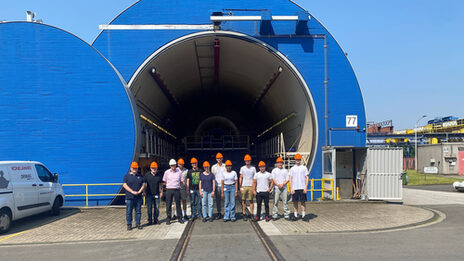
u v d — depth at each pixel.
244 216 9.04
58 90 11.72
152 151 16.91
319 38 14.33
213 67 19.56
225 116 30.67
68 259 5.72
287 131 20.64
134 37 13.77
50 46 11.74
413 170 51.59
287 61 14.22
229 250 6.08
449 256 5.56
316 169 14.09
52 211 10.09
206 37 14.26
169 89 19.64
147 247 6.41
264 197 8.77
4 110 11.48
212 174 8.97
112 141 11.84
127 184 8.06
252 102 26.08
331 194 12.64
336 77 14.27
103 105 11.86
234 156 28.31
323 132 14.13
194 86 23.06
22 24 11.65
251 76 19.91
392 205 11.64
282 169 9.04
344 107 14.22
